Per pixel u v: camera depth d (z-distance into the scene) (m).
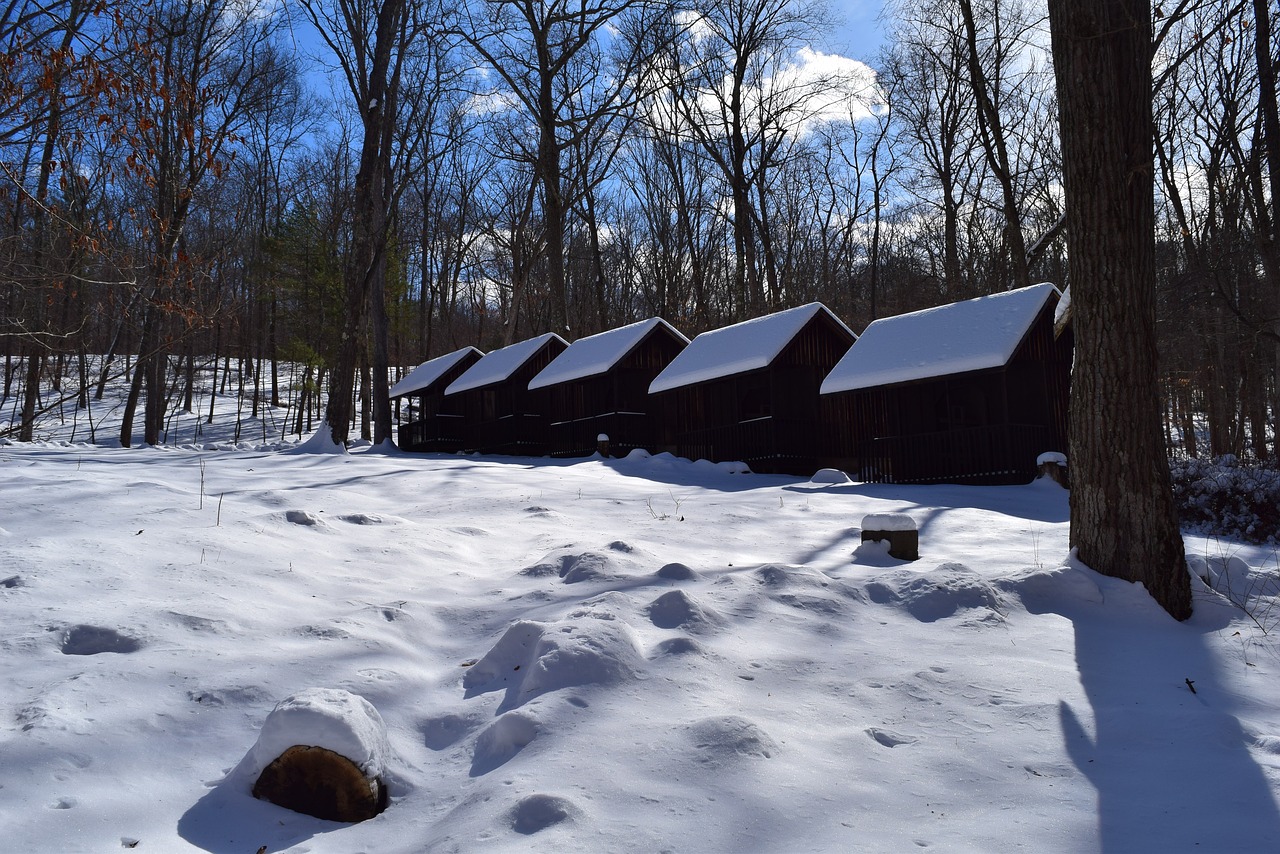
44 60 7.98
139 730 3.60
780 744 3.71
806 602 5.70
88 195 9.27
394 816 3.29
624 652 4.46
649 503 10.94
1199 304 26.08
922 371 16.48
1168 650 5.37
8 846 2.72
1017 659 4.97
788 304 36.81
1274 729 4.16
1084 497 6.60
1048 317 16.58
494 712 4.09
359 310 21.11
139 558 5.94
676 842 2.90
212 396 39.19
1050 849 2.96
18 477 9.63
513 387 28.16
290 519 7.71
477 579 6.71
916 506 10.97
